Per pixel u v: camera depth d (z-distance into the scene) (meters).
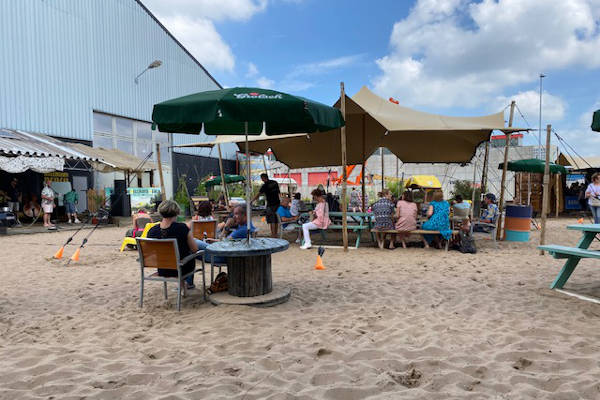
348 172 17.73
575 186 20.80
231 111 4.20
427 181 20.11
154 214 10.94
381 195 10.54
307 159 14.24
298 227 9.92
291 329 3.90
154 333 3.90
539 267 6.77
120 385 2.81
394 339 3.62
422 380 2.85
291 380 2.86
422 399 2.58
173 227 4.77
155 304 4.93
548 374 2.88
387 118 9.28
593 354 3.19
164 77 23.69
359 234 9.25
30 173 16.56
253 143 12.49
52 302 5.07
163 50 23.61
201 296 5.21
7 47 15.80
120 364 3.15
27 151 13.23
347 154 13.80
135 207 16.30
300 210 10.67
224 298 4.79
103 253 8.99
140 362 3.20
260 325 4.01
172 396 2.63
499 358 3.18
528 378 2.82
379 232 8.91
